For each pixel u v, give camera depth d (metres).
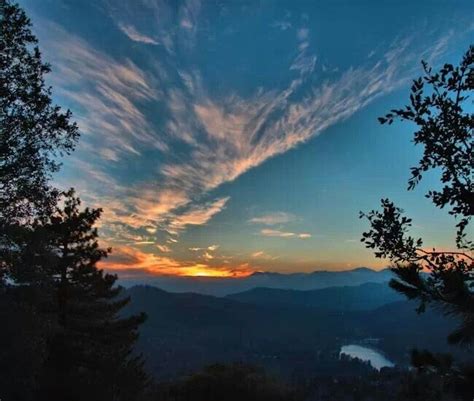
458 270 4.18
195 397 26.17
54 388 16.30
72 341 18.64
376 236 4.66
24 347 11.08
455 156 4.14
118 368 19.75
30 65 10.98
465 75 4.08
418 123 4.22
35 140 11.21
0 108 10.72
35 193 11.41
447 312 4.29
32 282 11.62
